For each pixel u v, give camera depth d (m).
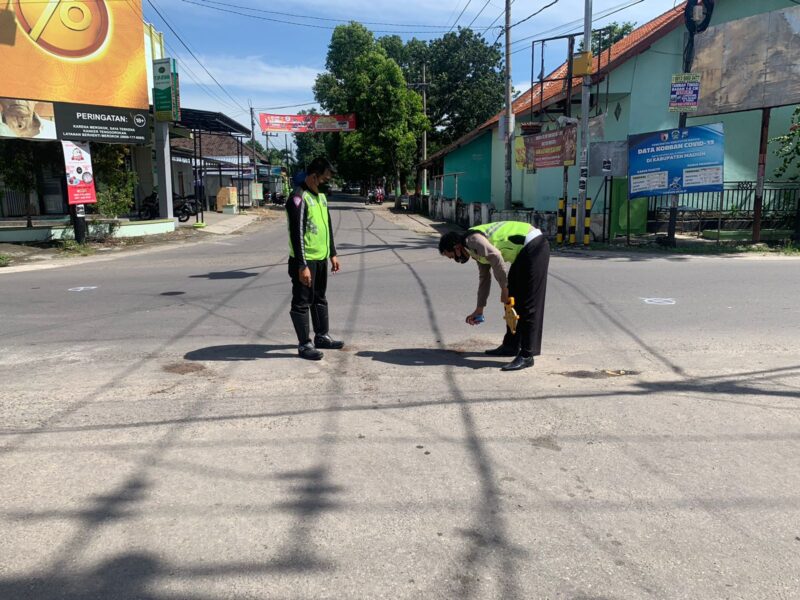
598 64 16.86
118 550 2.63
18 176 15.99
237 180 35.53
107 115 15.88
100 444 3.67
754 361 5.40
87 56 15.53
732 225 17.67
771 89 14.28
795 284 9.18
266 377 4.94
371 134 37.78
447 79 45.50
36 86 15.02
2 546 2.67
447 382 4.80
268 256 13.65
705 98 15.43
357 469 3.35
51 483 3.20
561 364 5.33
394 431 3.85
